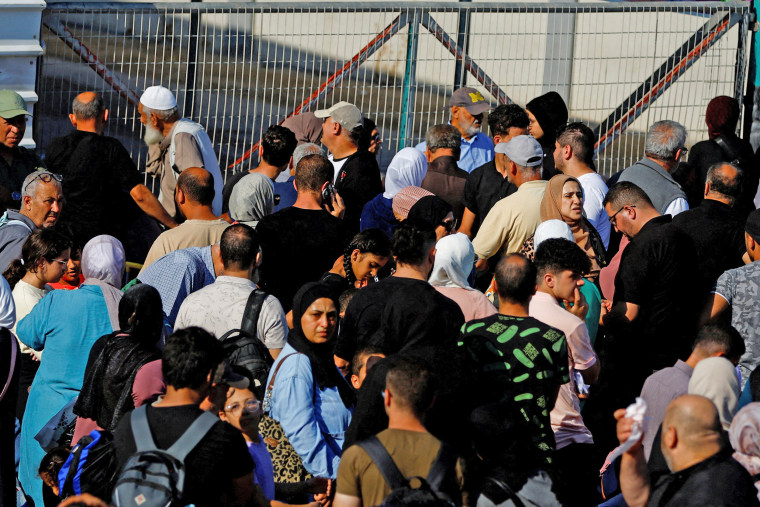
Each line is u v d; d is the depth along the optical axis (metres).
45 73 34.28
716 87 40.81
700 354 19.66
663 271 24.50
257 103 38.06
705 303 24.25
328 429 19.83
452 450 15.91
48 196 26.20
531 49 39.19
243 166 37.53
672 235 24.52
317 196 26.31
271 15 37.78
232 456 15.77
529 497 17.20
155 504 15.05
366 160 30.69
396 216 26.83
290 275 25.80
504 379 18.27
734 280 23.88
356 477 15.73
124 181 29.78
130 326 19.69
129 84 35.62
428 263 20.52
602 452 25.36
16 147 29.81
